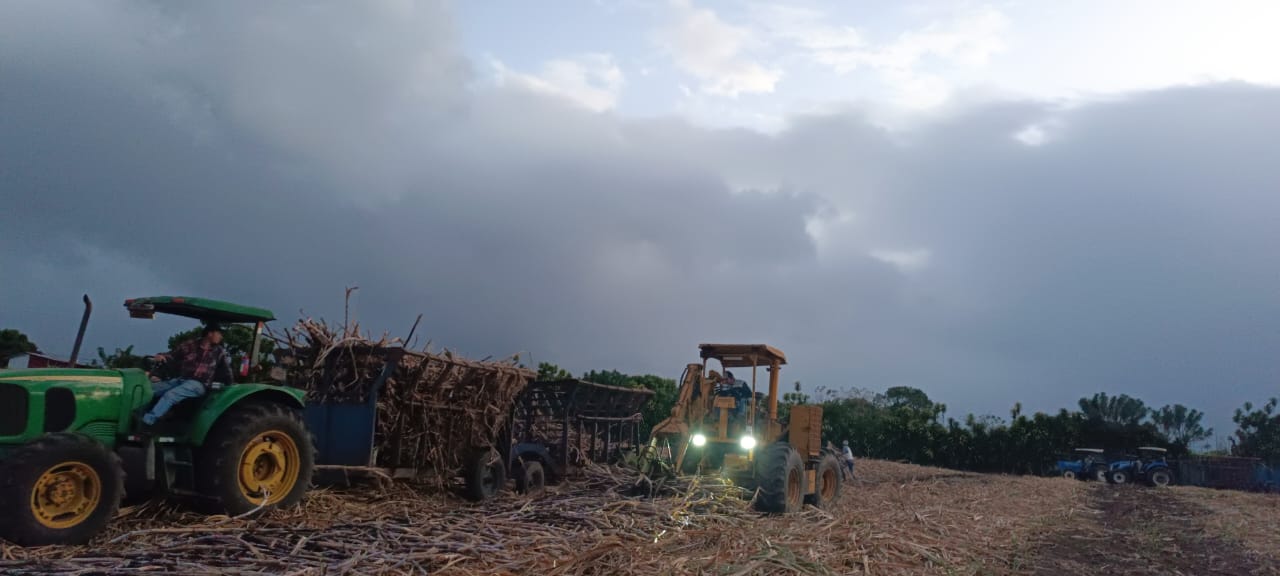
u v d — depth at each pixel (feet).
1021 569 27.35
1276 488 107.96
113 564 19.27
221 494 25.25
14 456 20.86
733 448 39.55
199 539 22.09
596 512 29.22
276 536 23.08
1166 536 39.45
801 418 42.37
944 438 126.52
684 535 26.71
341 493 31.48
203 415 25.38
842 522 32.53
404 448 33.14
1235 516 51.65
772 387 42.09
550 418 45.14
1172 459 116.06
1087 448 121.19
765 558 22.91
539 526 26.48
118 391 24.79
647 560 22.17
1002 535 35.09
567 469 42.50
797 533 28.27
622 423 49.19
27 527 20.59
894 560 25.90
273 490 27.25
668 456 39.17
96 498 22.17
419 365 32.76
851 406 135.13
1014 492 60.85
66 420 23.54
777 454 37.32
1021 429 124.57
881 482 69.10
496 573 19.98
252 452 26.40
